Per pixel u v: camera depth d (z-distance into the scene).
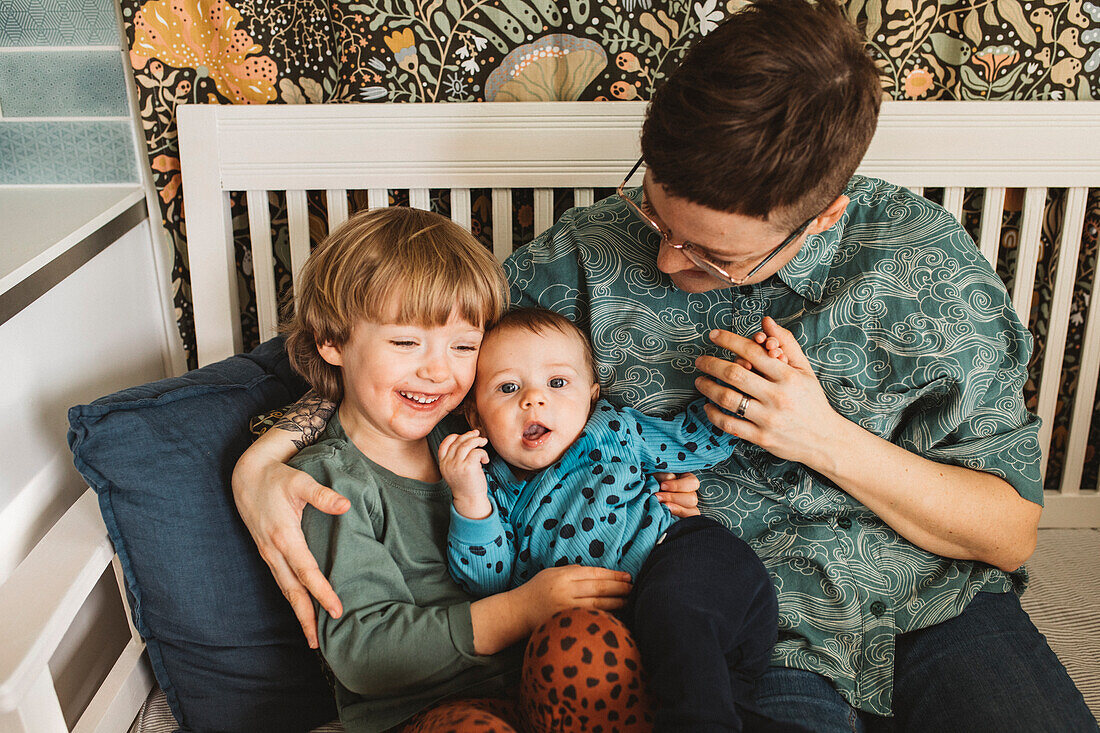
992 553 1.03
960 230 1.07
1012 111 1.29
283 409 1.10
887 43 1.31
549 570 0.93
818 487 1.06
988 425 1.03
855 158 0.84
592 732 0.81
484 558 0.98
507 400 1.04
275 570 0.93
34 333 1.12
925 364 1.00
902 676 1.02
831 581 1.02
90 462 0.96
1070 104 1.29
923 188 1.34
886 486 0.98
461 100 1.35
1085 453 1.56
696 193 0.80
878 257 1.05
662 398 1.11
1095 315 1.42
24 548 1.10
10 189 1.44
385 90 1.33
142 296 1.47
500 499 1.05
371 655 0.90
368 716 0.94
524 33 1.31
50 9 1.35
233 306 1.41
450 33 1.31
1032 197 1.34
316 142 1.31
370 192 1.36
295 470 0.94
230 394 1.07
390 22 1.29
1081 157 1.31
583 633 0.82
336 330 0.99
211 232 1.35
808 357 1.03
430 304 0.96
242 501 0.95
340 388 1.09
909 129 1.30
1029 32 1.28
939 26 1.30
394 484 1.02
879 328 1.02
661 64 1.33
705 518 1.04
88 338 1.27
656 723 0.80
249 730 1.03
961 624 1.05
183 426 1.00
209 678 1.02
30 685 0.79
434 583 1.00
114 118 1.42
